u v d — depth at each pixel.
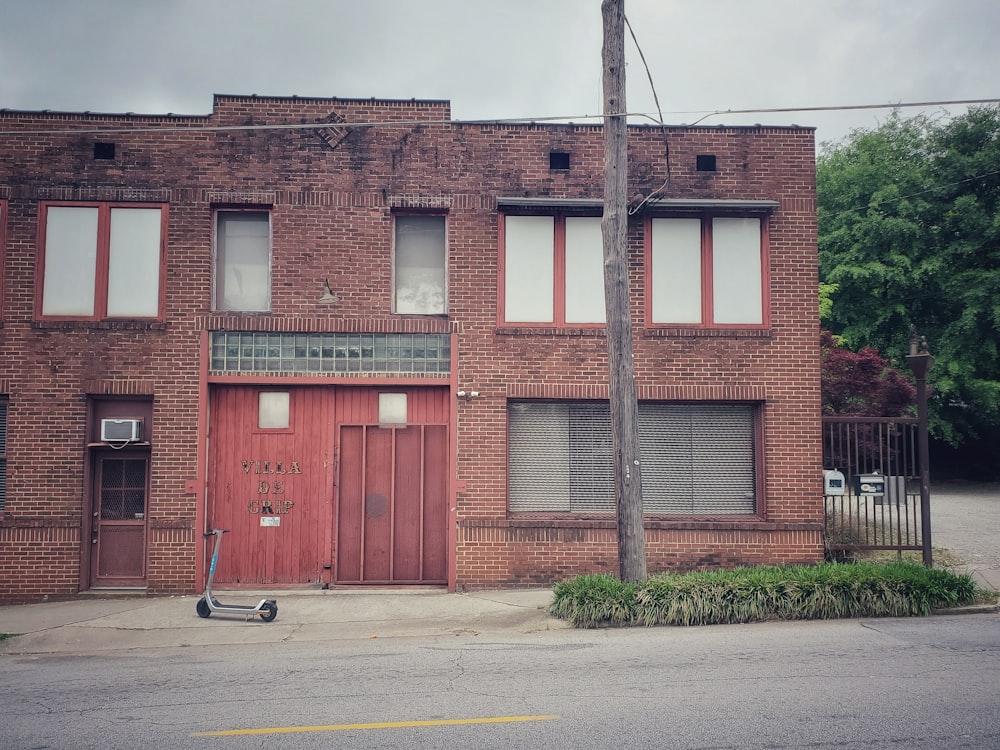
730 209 13.23
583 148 13.41
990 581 12.00
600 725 6.06
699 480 13.23
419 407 13.27
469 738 5.82
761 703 6.55
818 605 10.27
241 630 10.42
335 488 13.10
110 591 12.78
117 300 13.02
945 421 27.62
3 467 12.82
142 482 13.12
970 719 6.11
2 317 12.79
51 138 13.01
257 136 13.23
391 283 13.20
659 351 13.15
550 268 13.33
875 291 28.59
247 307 13.28
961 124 29.41
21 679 8.03
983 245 27.52
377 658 8.65
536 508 13.14
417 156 13.32
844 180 30.88
